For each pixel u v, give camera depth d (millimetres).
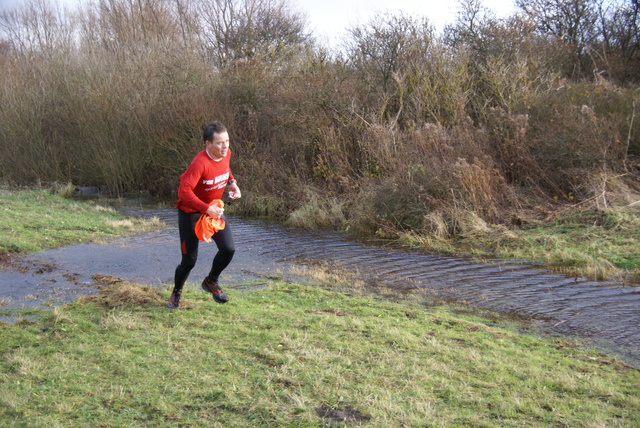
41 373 3916
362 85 15812
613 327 5238
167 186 17656
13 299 5996
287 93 15562
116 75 18109
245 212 13992
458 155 11344
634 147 11352
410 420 3230
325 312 5496
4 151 18766
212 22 28203
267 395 3574
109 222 11133
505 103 13195
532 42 16734
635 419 3303
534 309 5848
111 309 5492
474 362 4176
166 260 8031
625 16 18906
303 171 14422
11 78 19375
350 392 3615
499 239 9070
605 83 12945
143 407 3430
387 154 12289
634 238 8367
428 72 14781
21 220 10500
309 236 10570
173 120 16641
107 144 17781
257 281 6941
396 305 5855
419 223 10234
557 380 3850
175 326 4953
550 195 10805
